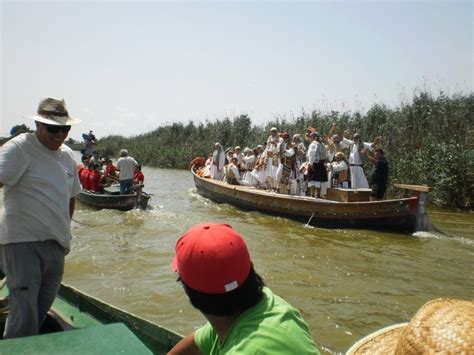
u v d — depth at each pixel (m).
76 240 10.37
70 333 2.93
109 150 54.47
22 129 4.15
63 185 3.60
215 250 1.60
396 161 18.98
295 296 6.89
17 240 3.38
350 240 10.80
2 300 4.11
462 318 1.94
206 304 1.63
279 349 1.51
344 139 14.47
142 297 6.73
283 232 11.62
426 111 19.78
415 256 9.34
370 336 2.73
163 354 3.49
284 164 14.65
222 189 16.36
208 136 38.88
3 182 3.27
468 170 16.52
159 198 18.62
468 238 11.23
